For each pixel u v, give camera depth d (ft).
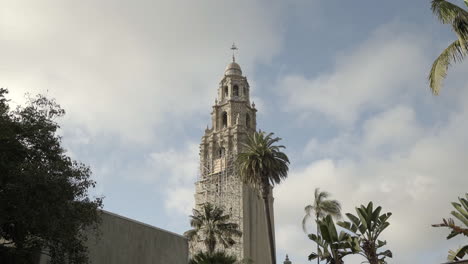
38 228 67.72
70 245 73.87
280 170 189.47
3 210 64.90
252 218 341.41
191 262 120.88
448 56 71.10
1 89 73.41
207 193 358.84
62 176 70.38
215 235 209.15
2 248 71.10
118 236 102.73
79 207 73.00
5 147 68.44
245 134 372.79
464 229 79.05
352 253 129.39
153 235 113.29
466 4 72.28
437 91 71.26
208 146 386.11
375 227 128.06
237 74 415.23
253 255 328.90
